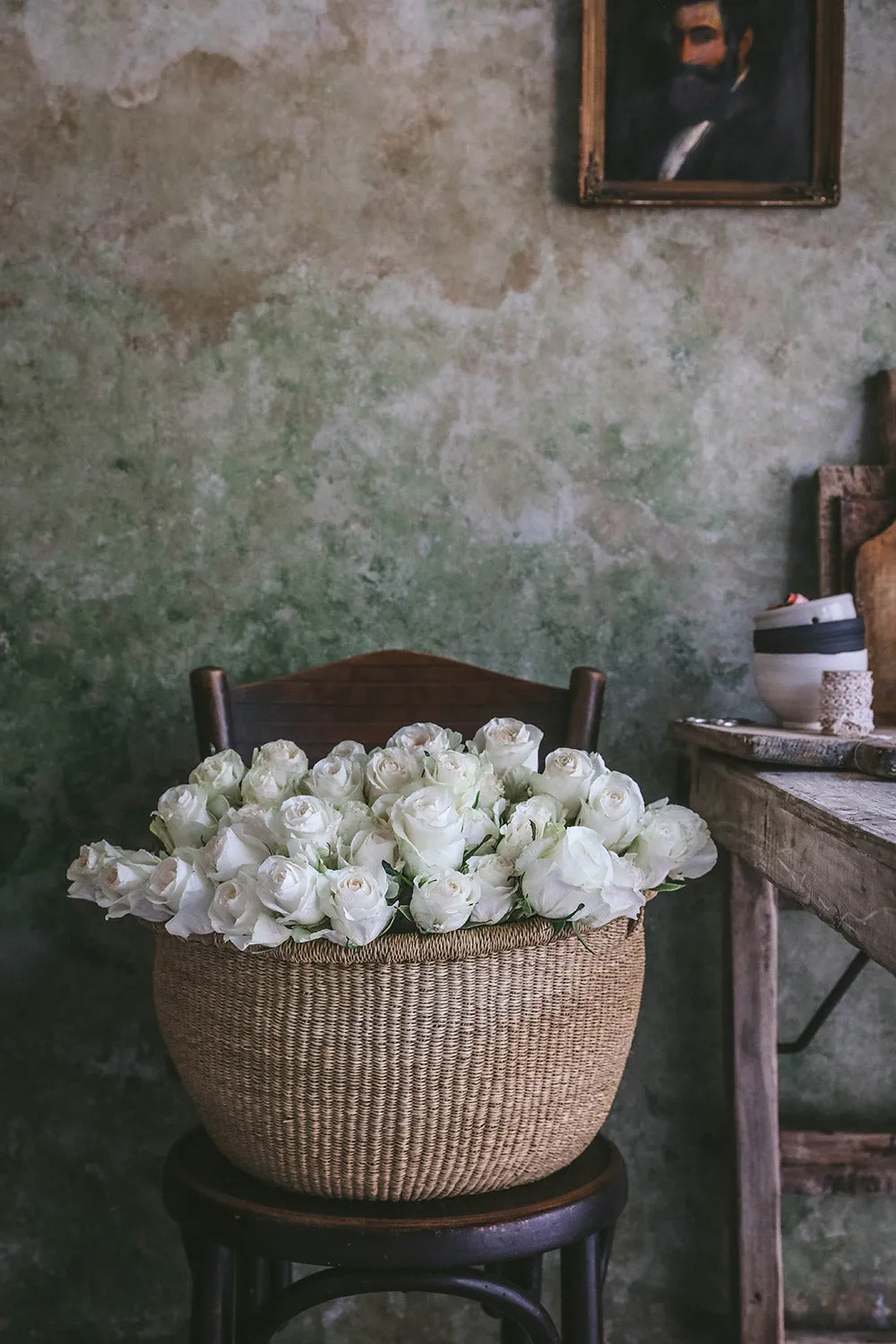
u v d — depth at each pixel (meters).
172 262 2.15
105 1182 2.16
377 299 2.15
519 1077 1.60
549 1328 1.65
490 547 2.15
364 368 2.15
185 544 2.15
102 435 2.15
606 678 2.13
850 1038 2.16
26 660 2.15
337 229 2.15
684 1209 2.15
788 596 2.04
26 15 2.14
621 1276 2.15
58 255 2.14
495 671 2.07
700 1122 2.16
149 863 1.64
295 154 2.15
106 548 2.15
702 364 2.16
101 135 2.14
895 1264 2.15
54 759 2.15
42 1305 2.15
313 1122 1.59
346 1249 1.57
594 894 1.55
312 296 2.15
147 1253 2.16
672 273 2.15
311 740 2.01
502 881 1.57
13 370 2.14
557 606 2.16
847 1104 2.16
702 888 2.16
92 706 2.15
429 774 1.62
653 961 2.16
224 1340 1.72
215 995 1.61
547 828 1.58
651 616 2.16
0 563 2.15
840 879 1.46
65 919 2.16
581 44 2.13
